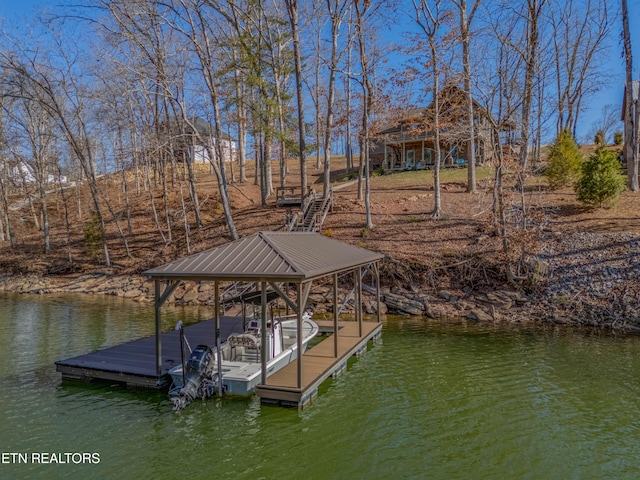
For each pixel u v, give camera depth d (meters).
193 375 8.67
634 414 8.00
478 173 28.59
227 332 12.73
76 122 30.72
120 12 20.62
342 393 9.20
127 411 8.29
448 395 9.01
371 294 17.36
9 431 7.53
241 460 6.66
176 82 21.95
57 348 12.50
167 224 26.53
